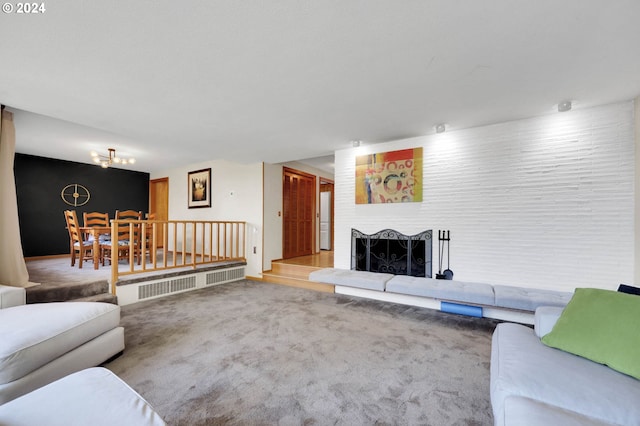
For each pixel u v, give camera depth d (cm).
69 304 206
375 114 295
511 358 139
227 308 340
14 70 206
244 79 222
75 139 429
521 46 178
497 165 322
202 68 205
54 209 566
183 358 214
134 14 149
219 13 149
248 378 188
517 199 311
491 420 150
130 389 115
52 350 162
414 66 203
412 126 332
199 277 445
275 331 269
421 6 145
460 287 297
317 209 687
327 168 688
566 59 192
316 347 235
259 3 142
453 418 151
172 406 159
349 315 317
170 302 365
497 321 299
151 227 512
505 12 148
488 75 215
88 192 616
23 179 529
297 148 434
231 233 526
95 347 192
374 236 405
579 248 280
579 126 282
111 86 232
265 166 534
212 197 603
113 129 344
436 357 219
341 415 153
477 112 289
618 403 103
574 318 151
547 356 138
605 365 129
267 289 441
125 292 353
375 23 158
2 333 156
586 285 277
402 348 234
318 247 688
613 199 266
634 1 138
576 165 283
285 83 229
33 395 106
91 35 167
